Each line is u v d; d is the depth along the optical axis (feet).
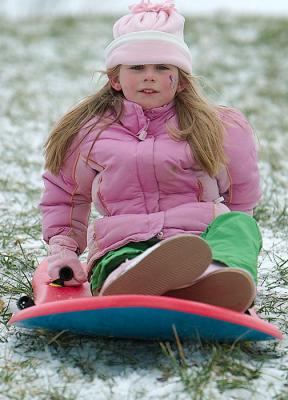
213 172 30.55
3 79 96.89
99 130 30.94
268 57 114.52
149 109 30.99
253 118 84.33
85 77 101.50
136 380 25.44
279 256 39.83
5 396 24.77
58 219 31.96
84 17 143.74
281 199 52.47
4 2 166.20
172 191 30.37
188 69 31.48
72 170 31.50
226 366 25.96
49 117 78.89
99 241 30.17
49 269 31.19
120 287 26.40
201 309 25.30
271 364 26.86
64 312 25.90
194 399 23.98
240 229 28.63
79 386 25.21
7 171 58.08
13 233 42.83
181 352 25.94
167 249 25.54
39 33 125.70
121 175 30.14
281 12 172.35
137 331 26.94
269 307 32.35
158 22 31.07
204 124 30.78
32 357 27.27
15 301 33.27
